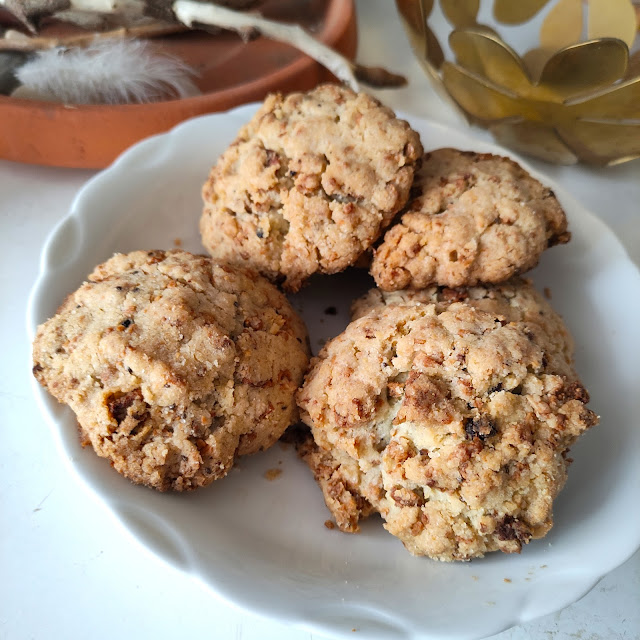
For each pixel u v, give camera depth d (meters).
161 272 0.19
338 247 0.20
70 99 0.26
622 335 0.22
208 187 0.22
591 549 0.17
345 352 0.19
